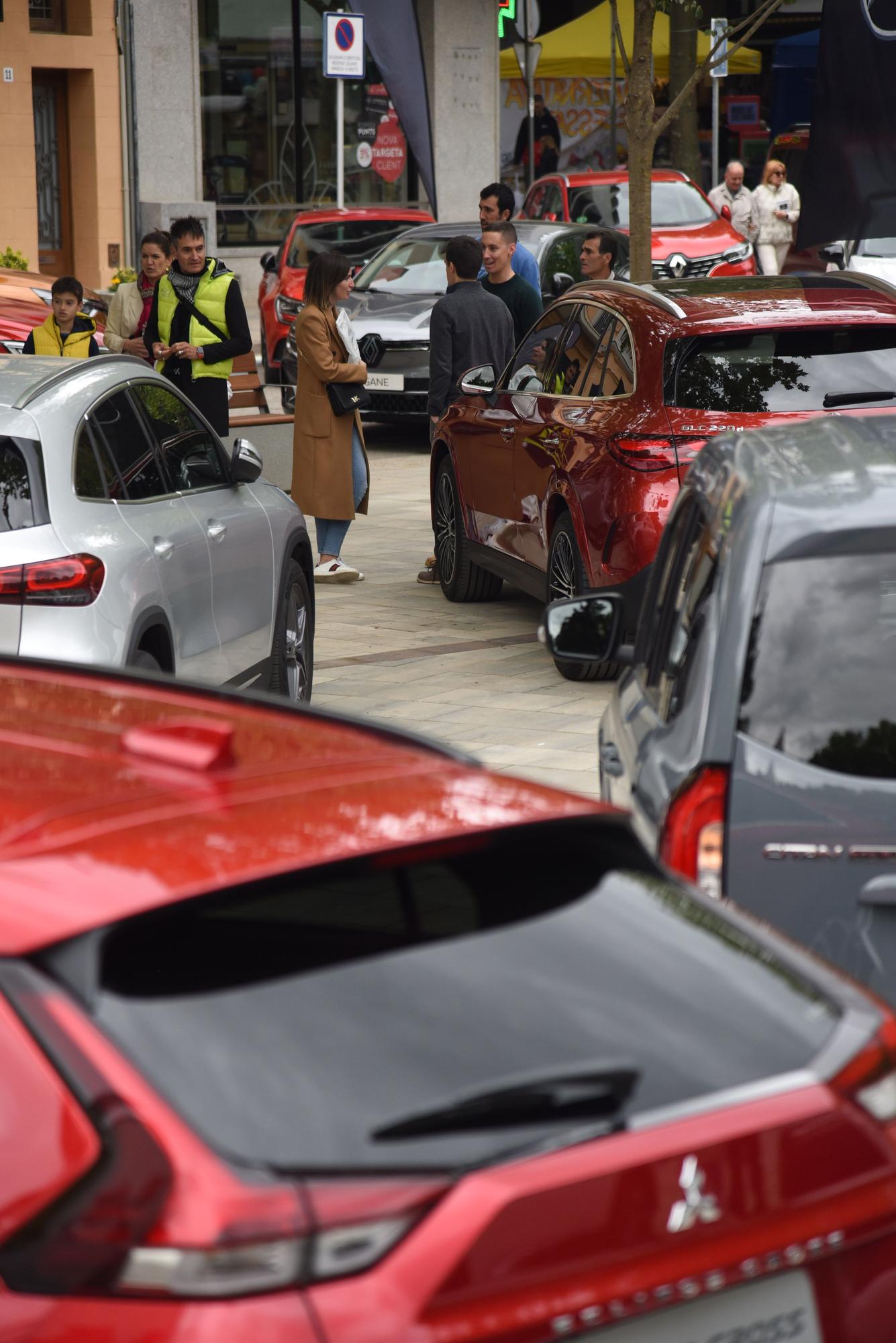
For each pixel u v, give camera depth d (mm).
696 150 36688
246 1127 2719
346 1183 2637
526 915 3379
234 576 10211
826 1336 3012
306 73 39031
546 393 13453
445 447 15523
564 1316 2707
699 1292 2842
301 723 3951
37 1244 2627
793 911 4605
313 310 15648
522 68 38219
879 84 17250
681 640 5316
